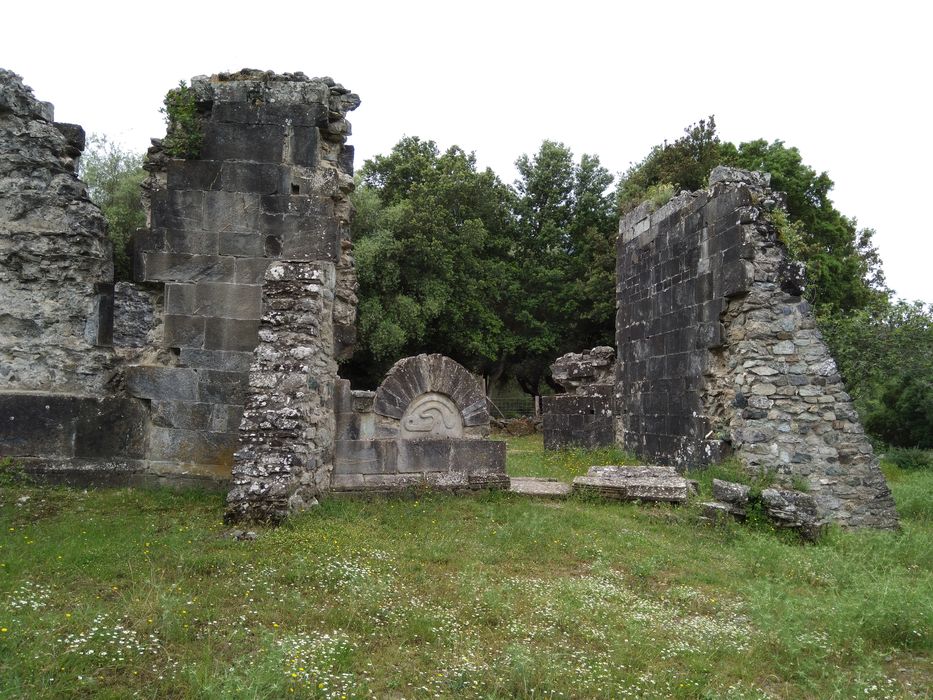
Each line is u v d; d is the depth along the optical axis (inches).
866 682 160.4
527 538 277.0
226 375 342.6
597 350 677.3
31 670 140.7
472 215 1221.1
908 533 324.8
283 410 288.2
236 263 348.5
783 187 1088.8
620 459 545.0
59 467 330.6
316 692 142.1
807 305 388.2
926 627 191.3
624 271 590.6
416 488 342.6
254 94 355.9
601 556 261.0
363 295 1003.3
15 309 349.4
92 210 362.9
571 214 1357.0
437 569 233.8
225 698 132.1
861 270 1209.4
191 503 307.0
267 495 271.9
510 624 188.4
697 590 231.5
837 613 198.2
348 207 377.1
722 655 177.8
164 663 151.9
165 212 347.9
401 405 349.1
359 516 295.0
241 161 351.9
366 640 173.3
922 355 660.1
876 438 777.6
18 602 173.5
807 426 373.7
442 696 146.7
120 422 336.2
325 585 206.2
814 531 322.0
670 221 491.5
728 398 407.8
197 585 199.6
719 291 415.5
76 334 353.7
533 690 148.8
